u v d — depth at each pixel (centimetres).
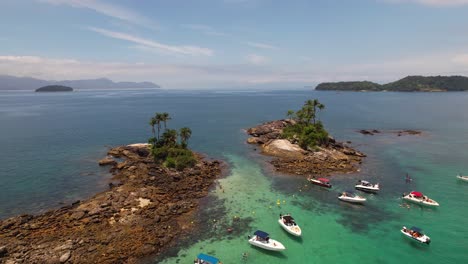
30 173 6994
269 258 3722
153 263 3559
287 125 11356
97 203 5047
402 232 4228
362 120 15925
